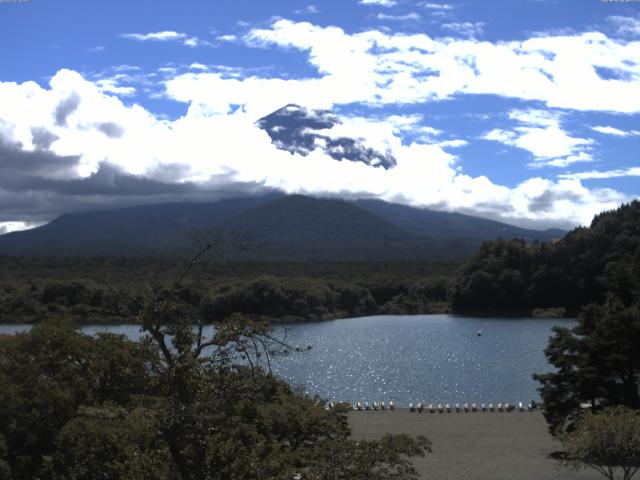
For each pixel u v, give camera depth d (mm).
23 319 141125
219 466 20656
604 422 36719
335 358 122938
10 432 30984
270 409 31891
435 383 96812
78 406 31891
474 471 46750
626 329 50844
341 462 22906
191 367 19953
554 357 51906
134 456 21641
